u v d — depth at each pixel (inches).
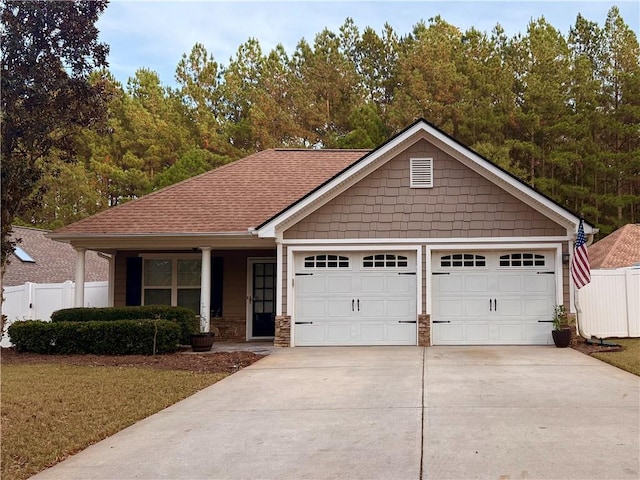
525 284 572.7
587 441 251.3
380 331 582.2
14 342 550.9
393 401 335.3
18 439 269.7
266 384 398.3
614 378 392.8
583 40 1434.5
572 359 477.1
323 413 313.4
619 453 235.1
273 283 703.1
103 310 585.3
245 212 653.9
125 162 1379.2
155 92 1503.4
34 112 376.5
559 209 550.0
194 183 732.7
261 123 1349.7
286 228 587.2
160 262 706.8
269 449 254.5
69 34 373.7
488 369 433.7
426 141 580.4
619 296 626.2
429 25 1553.9
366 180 584.1
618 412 299.6
